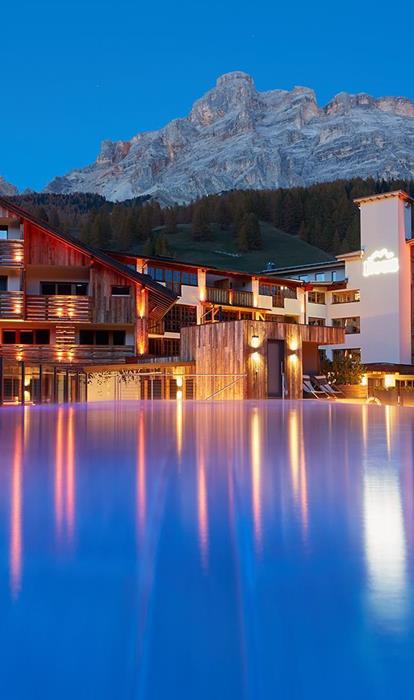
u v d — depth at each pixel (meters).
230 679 0.88
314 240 140.25
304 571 1.38
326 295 54.59
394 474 3.16
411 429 6.77
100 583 1.30
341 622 1.08
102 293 30.44
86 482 2.83
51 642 1.00
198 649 0.97
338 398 27.23
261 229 148.75
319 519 1.99
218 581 1.30
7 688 0.87
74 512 2.09
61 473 3.16
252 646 0.98
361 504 2.27
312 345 28.00
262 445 4.84
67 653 0.97
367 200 51.50
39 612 1.13
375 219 51.34
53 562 1.45
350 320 53.53
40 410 11.95
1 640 1.02
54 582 1.30
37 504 2.25
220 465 3.53
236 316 46.31
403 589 1.26
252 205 155.38
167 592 1.24
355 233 132.25
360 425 7.45
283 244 138.62
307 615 1.11
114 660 0.95
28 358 30.11
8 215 29.48
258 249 134.75
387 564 1.44
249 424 7.60
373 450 4.47
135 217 138.62
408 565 1.43
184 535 1.74
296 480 2.94
